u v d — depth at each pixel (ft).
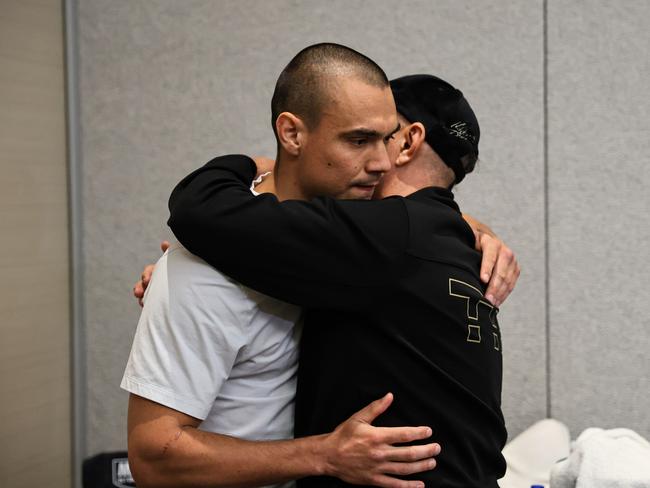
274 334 4.16
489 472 4.16
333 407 4.04
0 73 7.38
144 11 8.53
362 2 8.38
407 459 3.81
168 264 4.09
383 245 3.82
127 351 8.72
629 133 8.30
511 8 8.29
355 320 3.98
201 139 8.59
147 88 8.59
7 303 7.48
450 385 3.97
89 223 8.70
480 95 8.38
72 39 8.54
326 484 4.08
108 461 7.64
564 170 8.36
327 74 3.95
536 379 8.54
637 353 8.44
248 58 8.50
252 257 3.79
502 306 8.52
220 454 3.87
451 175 4.76
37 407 8.02
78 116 8.64
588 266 8.41
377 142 4.02
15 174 7.63
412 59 8.39
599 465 5.49
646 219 8.34
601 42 8.25
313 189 4.11
